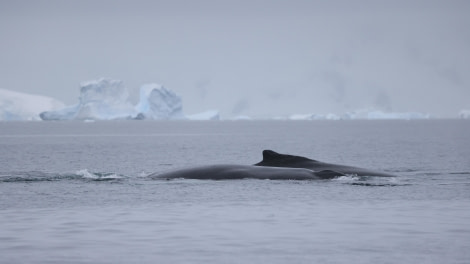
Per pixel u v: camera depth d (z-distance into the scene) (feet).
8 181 353.31
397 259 156.04
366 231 195.31
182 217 225.35
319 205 257.34
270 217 224.94
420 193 299.17
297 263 152.15
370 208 248.32
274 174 350.43
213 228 201.26
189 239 182.19
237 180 342.44
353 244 174.81
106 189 313.73
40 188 319.06
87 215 230.89
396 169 485.97
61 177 372.17
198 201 270.26
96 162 585.63
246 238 183.83
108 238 183.93
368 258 157.38
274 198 278.87
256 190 305.32
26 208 250.78
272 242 177.68
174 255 160.97
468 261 153.79
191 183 333.62
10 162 579.07
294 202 266.16
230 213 235.20
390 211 239.71
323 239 182.09
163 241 179.42
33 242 177.88
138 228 201.57
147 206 255.91
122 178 364.79
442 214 231.71
